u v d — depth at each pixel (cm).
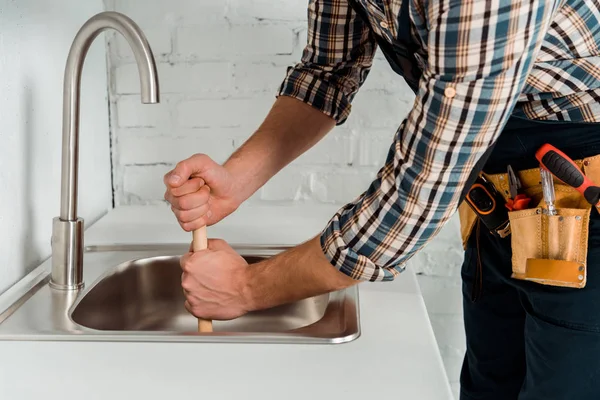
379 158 173
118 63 168
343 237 93
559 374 98
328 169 174
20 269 121
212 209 121
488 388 129
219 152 173
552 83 92
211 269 106
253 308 107
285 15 165
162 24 165
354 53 123
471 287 126
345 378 85
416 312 107
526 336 106
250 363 89
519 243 101
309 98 125
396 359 90
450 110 76
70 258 115
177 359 90
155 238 145
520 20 71
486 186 106
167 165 174
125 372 87
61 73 139
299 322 130
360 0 98
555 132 97
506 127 100
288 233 149
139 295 132
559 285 96
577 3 86
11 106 117
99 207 164
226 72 168
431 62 76
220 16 165
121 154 173
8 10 115
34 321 102
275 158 125
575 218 94
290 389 82
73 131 112
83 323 112
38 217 128
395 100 169
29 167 124
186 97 170
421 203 85
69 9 143
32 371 87
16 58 119
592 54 90
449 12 71
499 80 74
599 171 94
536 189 100
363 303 110
